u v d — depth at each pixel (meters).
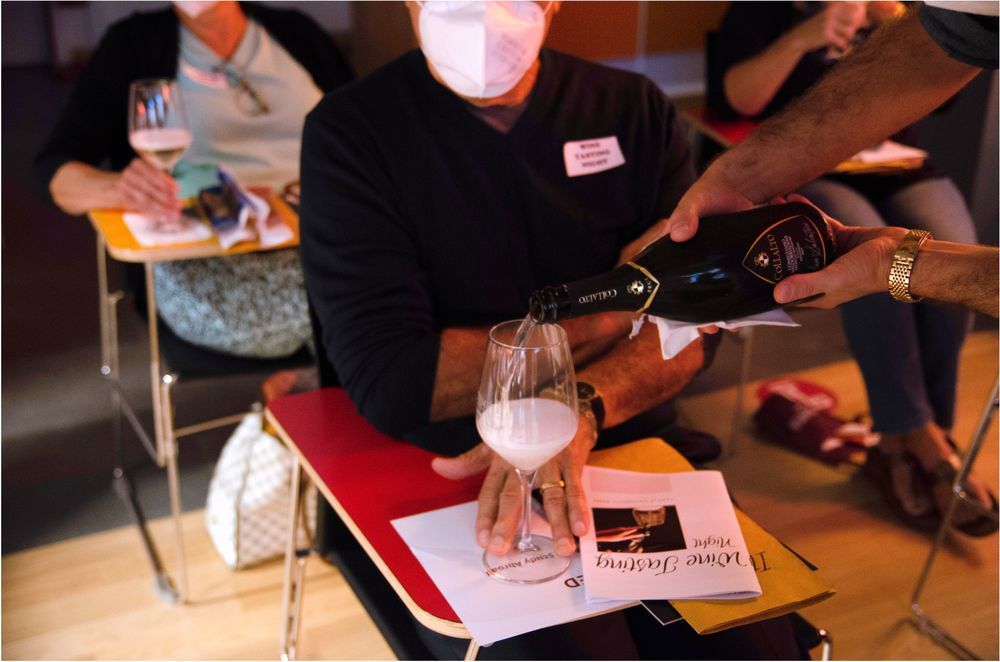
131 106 2.13
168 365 2.13
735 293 1.10
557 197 1.57
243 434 2.37
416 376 1.42
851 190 2.53
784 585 1.07
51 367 3.23
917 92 1.21
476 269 1.55
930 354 2.54
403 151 1.51
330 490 1.28
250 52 2.43
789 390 2.99
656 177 1.64
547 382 1.06
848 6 2.45
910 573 2.30
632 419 1.57
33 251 4.16
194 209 2.19
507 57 1.40
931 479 2.46
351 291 1.49
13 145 5.31
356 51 3.24
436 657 1.35
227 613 2.18
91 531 2.44
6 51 6.80
